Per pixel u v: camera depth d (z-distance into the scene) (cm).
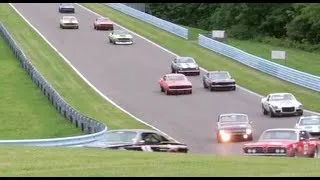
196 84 15775
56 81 15750
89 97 14238
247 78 16225
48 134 10994
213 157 5653
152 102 13800
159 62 18538
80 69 17475
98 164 5025
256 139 10162
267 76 16475
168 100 13975
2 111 12888
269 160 5481
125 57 19138
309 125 9756
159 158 5416
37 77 15150
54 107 13150
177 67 16912
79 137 7562
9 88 14988
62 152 5681
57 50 19925
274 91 14688
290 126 11156
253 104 13438
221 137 9931
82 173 4644
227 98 14088
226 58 19112
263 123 11575
